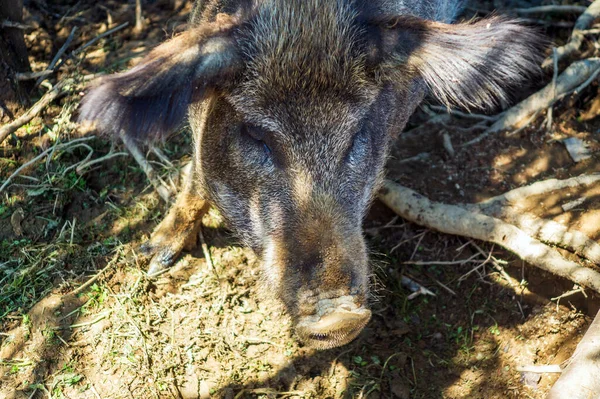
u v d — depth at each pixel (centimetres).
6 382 120
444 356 132
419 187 147
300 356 129
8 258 134
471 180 148
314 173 104
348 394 126
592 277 129
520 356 130
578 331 130
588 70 157
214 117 110
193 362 126
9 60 147
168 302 133
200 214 135
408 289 140
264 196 107
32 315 127
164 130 101
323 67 104
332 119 105
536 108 155
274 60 104
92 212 142
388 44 107
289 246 103
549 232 136
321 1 107
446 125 157
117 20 171
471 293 138
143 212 142
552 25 173
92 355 124
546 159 150
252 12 108
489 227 137
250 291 135
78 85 153
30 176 143
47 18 171
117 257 136
